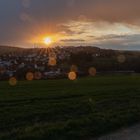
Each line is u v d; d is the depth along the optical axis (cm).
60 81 8050
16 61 19800
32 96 3859
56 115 2238
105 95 3850
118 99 3328
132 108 2564
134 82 6975
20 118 2116
